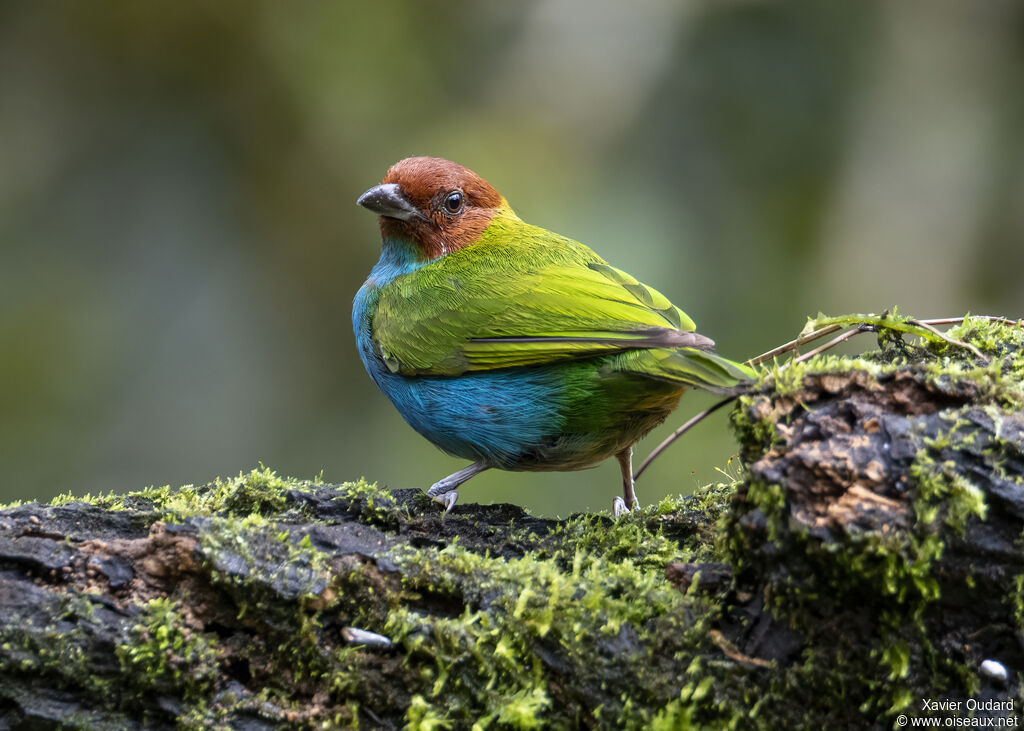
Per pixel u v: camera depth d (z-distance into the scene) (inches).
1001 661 176.9
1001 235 530.9
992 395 183.6
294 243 598.9
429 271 324.2
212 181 605.0
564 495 497.7
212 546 195.8
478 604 195.8
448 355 301.1
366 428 588.4
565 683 188.4
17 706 189.6
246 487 234.8
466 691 190.5
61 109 604.7
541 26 554.6
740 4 542.0
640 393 270.8
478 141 541.6
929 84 541.0
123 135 609.6
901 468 174.9
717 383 243.6
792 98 546.9
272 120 594.9
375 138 579.8
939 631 178.4
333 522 229.0
